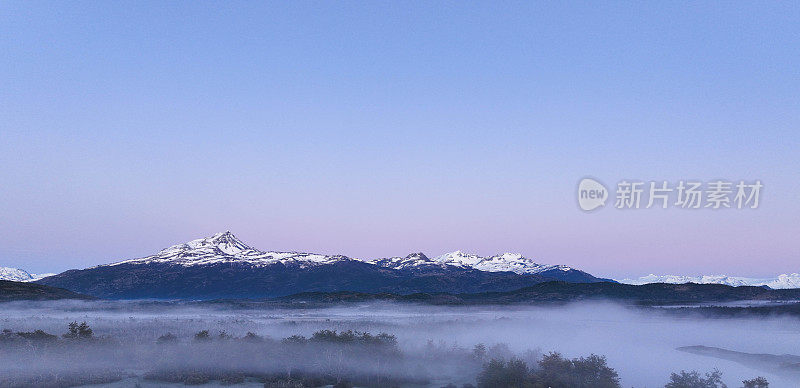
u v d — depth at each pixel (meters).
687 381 97.81
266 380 101.44
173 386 97.12
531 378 96.88
